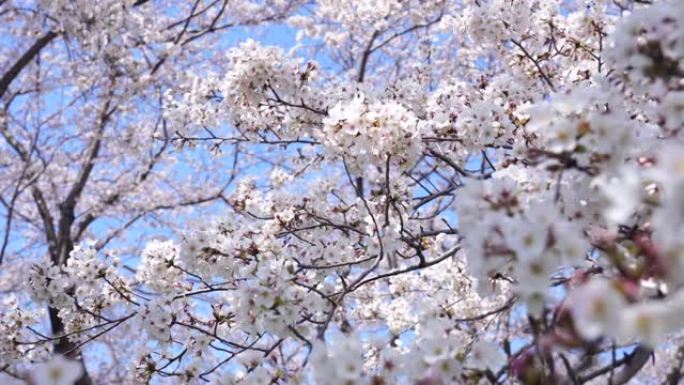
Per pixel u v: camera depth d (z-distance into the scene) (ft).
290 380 9.05
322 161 14.64
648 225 6.79
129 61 25.61
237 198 14.33
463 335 10.23
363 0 25.41
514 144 11.69
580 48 14.24
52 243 26.76
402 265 19.97
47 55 28.58
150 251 12.56
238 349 12.26
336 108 10.67
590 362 10.09
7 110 27.53
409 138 10.69
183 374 11.19
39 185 27.73
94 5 22.63
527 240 6.07
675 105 7.11
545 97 15.35
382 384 7.47
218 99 14.53
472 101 13.87
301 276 10.92
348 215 13.57
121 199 28.81
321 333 8.96
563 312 6.28
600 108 9.05
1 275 28.25
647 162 6.95
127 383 24.98
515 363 7.41
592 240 7.13
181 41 28.63
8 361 12.79
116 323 12.40
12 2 26.71
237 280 11.76
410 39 31.55
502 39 14.69
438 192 12.87
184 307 11.71
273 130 14.37
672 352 23.76
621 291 5.20
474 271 6.86
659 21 7.39
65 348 18.15
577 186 7.46
